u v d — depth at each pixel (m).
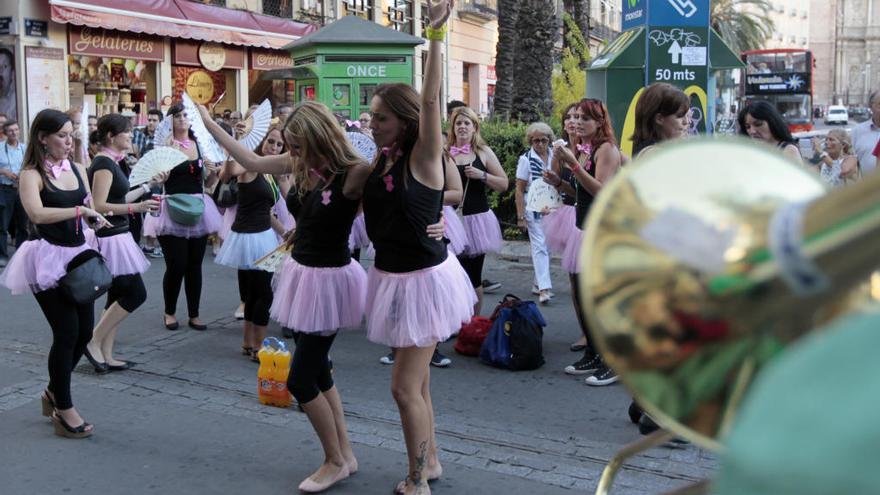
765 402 0.60
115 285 5.62
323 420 3.81
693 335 0.83
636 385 0.87
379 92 3.53
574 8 17.25
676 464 4.13
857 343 0.58
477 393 5.27
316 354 3.75
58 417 4.48
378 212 3.57
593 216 0.92
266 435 4.57
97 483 3.93
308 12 21.27
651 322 0.85
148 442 4.45
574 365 5.64
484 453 4.30
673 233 0.86
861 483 0.53
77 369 5.73
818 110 68.44
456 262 3.74
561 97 14.07
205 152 4.84
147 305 7.76
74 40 15.38
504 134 10.45
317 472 3.88
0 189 10.30
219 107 19.00
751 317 0.79
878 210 0.67
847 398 0.56
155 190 7.79
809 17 85.19
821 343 0.60
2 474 4.03
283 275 3.82
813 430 0.56
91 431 4.54
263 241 5.89
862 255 0.68
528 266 9.70
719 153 0.92
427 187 3.50
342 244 3.75
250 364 5.92
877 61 84.31
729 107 24.34
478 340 6.01
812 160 11.67
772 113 4.74
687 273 0.84
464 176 6.20
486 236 6.28
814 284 0.71
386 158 3.58
